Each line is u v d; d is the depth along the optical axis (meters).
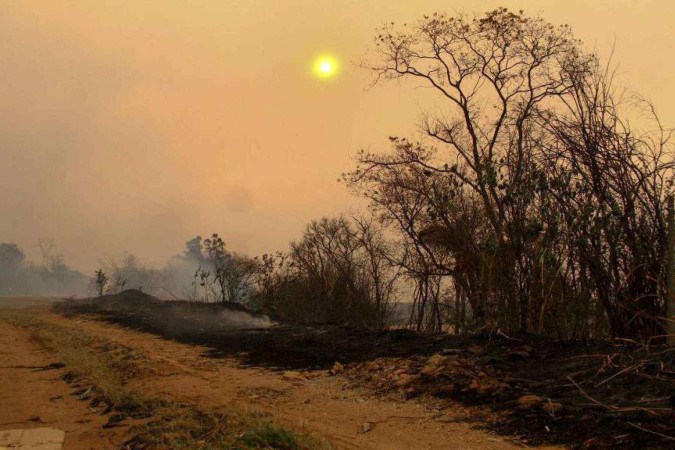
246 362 14.03
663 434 6.15
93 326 25.14
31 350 16.77
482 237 13.78
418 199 16.73
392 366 11.21
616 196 10.20
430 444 7.05
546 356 10.12
